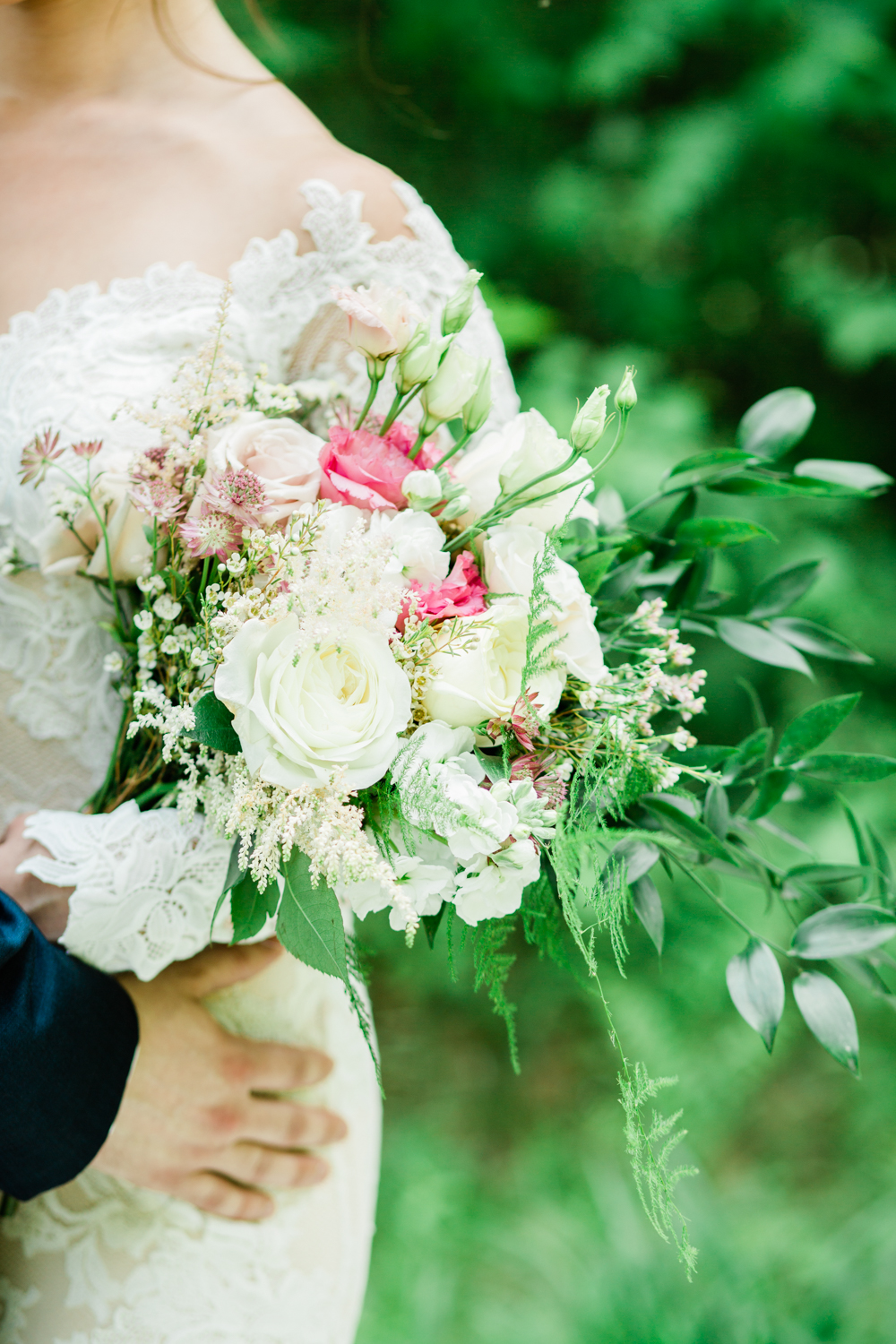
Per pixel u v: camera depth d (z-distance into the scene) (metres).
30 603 1.08
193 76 1.18
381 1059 2.97
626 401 0.85
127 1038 1.01
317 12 2.89
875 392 3.45
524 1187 2.68
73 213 1.14
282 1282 1.17
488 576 0.87
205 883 1.00
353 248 1.07
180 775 1.02
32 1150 0.95
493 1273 2.44
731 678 3.00
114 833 0.98
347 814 0.76
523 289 3.24
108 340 1.06
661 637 0.99
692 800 0.96
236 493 0.83
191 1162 1.09
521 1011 3.06
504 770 0.84
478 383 0.89
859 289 3.15
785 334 3.43
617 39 2.91
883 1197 2.61
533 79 3.04
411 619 0.81
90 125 1.18
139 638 0.94
